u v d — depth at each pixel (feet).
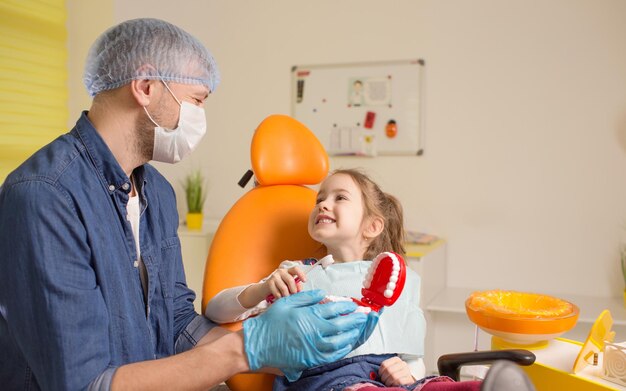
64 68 9.70
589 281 9.73
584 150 9.68
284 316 3.71
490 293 5.30
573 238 9.77
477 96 10.12
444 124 10.30
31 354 3.53
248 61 11.25
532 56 9.84
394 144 10.54
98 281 3.81
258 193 5.66
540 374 4.45
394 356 4.91
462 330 9.84
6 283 3.52
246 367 3.71
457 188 10.28
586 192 9.69
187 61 4.11
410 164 10.50
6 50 8.75
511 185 10.02
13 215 3.55
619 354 4.11
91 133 4.01
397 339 4.88
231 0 11.26
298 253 5.52
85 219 3.74
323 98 10.87
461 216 10.28
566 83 9.71
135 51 3.98
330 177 5.62
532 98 9.87
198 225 10.85
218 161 11.49
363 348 4.74
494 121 10.05
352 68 10.69
